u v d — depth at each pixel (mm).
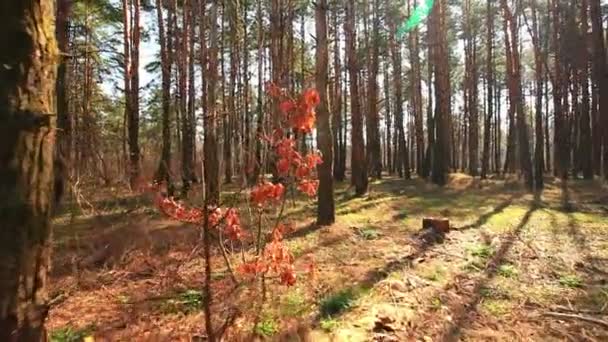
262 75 19266
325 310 5723
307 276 6926
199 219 3998
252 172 4668
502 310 6227
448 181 26875
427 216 13516
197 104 15812
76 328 5211
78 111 20062
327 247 9352
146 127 23109
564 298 6672
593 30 20578
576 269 8141
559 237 10672
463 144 44312
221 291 5703
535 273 7848
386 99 36250
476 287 7090
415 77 35438
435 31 26562
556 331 5590
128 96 15266
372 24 27344
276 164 4211
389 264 8023
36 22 2412
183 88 15039
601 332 5570
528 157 21812
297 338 4785
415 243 9781
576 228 11711
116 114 27219
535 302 6516
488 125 32656
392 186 24375
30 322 2352
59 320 5441
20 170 2314
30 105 2357
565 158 22109
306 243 9688
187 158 13391
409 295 6469
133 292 6215
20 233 2312
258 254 4230
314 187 4172
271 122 4535
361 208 15062
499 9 28422
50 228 2484
